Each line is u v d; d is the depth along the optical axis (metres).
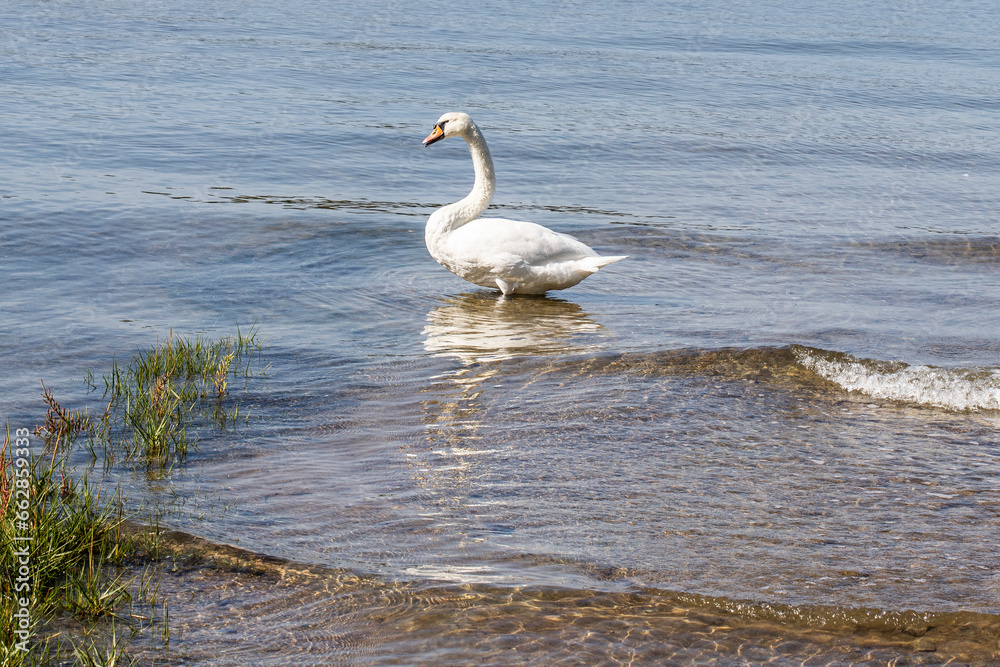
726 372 9.71
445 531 6.51
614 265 14.05
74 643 5.14
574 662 5.15
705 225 16.34
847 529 6.66
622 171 20.50
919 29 49.97
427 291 12.55
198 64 31.27
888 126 25.98
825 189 19.36
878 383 9.47
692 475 7.46
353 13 47.88
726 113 27.06
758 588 5.88
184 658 5.09
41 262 12.84
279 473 7.37
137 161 19.16
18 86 25.97
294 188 17.95
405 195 18.03
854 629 5.51
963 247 15.27
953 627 5.53
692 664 5.16
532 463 7.61
